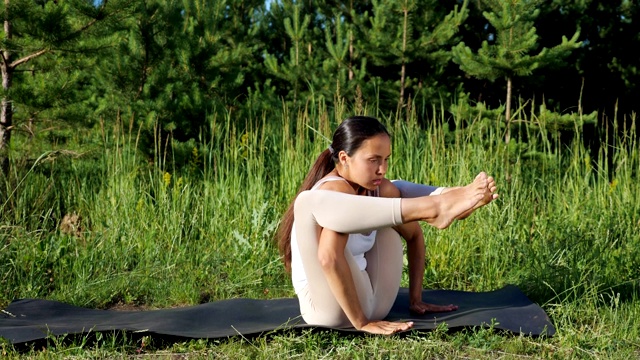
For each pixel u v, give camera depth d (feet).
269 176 22.74
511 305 14.55
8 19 22.17
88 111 26.22
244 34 38.17
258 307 14.76
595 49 34.71
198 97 26.68
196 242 19.98
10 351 12.12
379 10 32.30
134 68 26.63
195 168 24.63
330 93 32.48
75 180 24.54
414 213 11.41
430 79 33.42
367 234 12.71
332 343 12.29
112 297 16.79
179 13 27.14
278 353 11.85
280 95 36.37
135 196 21.53
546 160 25.17
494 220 18.80
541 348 12.28
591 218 19.71
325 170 12.94
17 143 24.62
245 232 19.89
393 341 12.19
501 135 28.50
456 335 12.66
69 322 13.97
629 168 22.86
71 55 24.26
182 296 16.55
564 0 34.81
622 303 14.47
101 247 18.84
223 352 12.14
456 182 20.61
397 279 13.14
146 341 12.52
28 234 18.56
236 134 27.30
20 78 26.02
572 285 15.49
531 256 17.22
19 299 15.49
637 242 18.56
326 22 37.22
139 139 26.03
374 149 12.10
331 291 12.44
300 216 12.16
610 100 34.96
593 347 12.34
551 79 34.47
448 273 17.47
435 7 33.37
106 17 23.41
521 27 27.81
